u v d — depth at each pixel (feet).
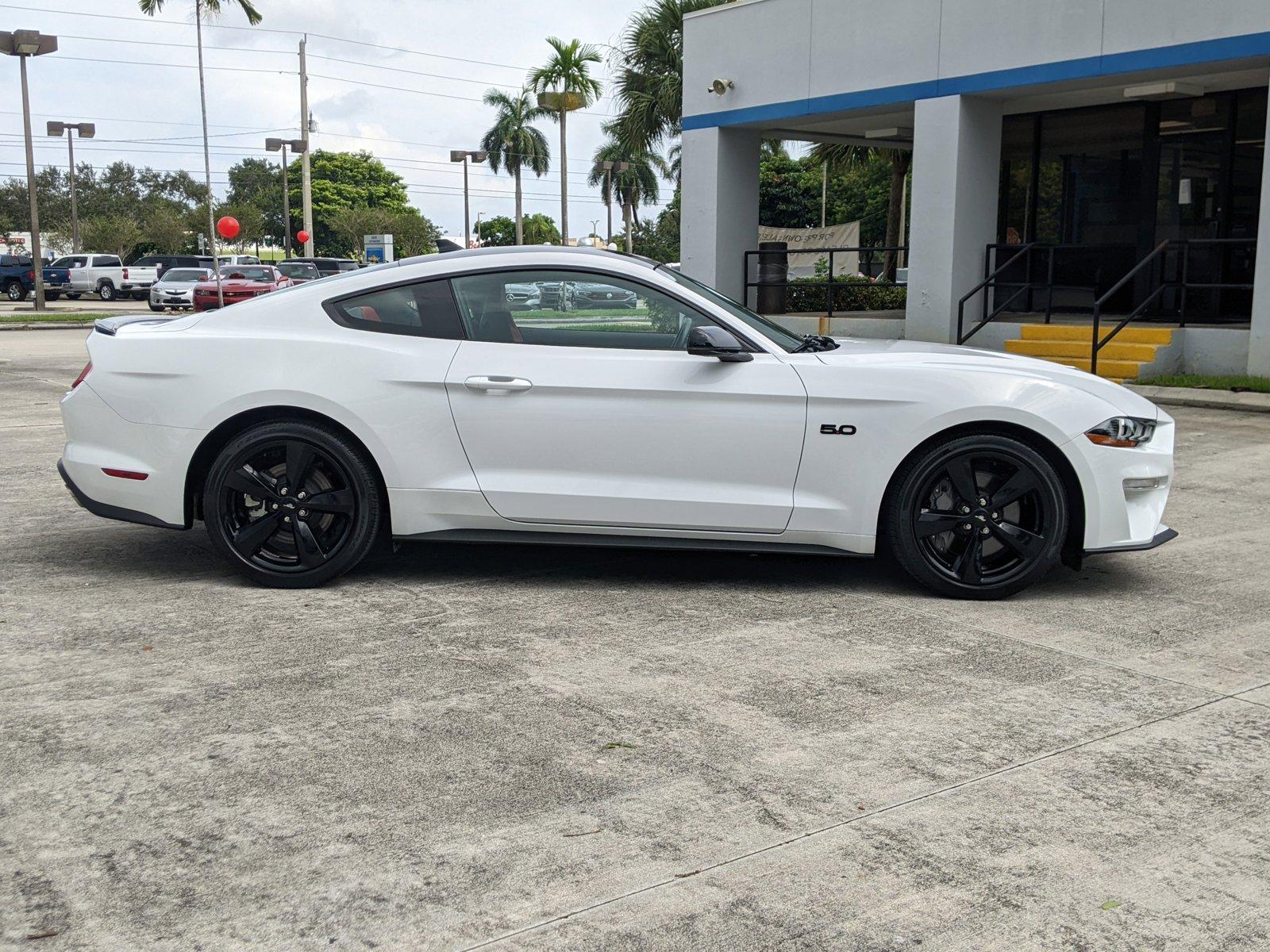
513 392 16.52
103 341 17.40
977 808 10.23
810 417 16.38
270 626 15.28
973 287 53.11
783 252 63.21
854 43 54.49
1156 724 12.19
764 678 13.44
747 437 16.44
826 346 17.57
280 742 11.51
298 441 16.62
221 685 13.08
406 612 15.94
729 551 16.89
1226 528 21.68
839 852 9.43
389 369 16.57
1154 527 16.94
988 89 49.55
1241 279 51.16
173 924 8.36
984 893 8.82
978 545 16.63
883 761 11.19
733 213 63.52
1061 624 15.71
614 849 9.46
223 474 16.70
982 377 16.43
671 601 16.66
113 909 8.54
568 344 16.79
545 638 14.88
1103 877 9.07
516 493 16.66
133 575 17.76
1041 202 58.70
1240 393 40.42
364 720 12.09
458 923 8.39
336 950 8.07
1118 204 55.36
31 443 30.86
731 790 10.53
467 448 16.66
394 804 10.23
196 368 16.70
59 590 16.88
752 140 63.62
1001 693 13.03
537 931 8.29
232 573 17.97
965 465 16.43
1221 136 50.96
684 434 16.47
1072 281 57.82
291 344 16.74
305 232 159.63
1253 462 28.78
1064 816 10.10
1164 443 17.02
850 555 16.78
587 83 166.30
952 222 51.80
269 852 9.38
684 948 8.10
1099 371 45.47
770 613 16.08
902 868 9.19
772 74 58.44
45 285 151.53
